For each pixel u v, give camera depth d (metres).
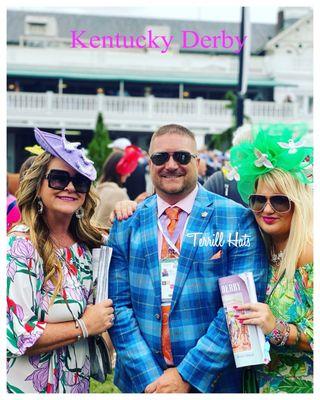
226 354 3.73
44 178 3.71
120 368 4.02
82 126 26.67
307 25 29.70
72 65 27.91
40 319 3.61
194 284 3.78
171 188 3.79
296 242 3.71
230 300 3.72
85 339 3.81
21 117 26.41
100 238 3.96
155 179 3.83
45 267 3.63
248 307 3.68
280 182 3.72
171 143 3.78
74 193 3.70
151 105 26.73
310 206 3.76
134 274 3.87
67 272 3.72
